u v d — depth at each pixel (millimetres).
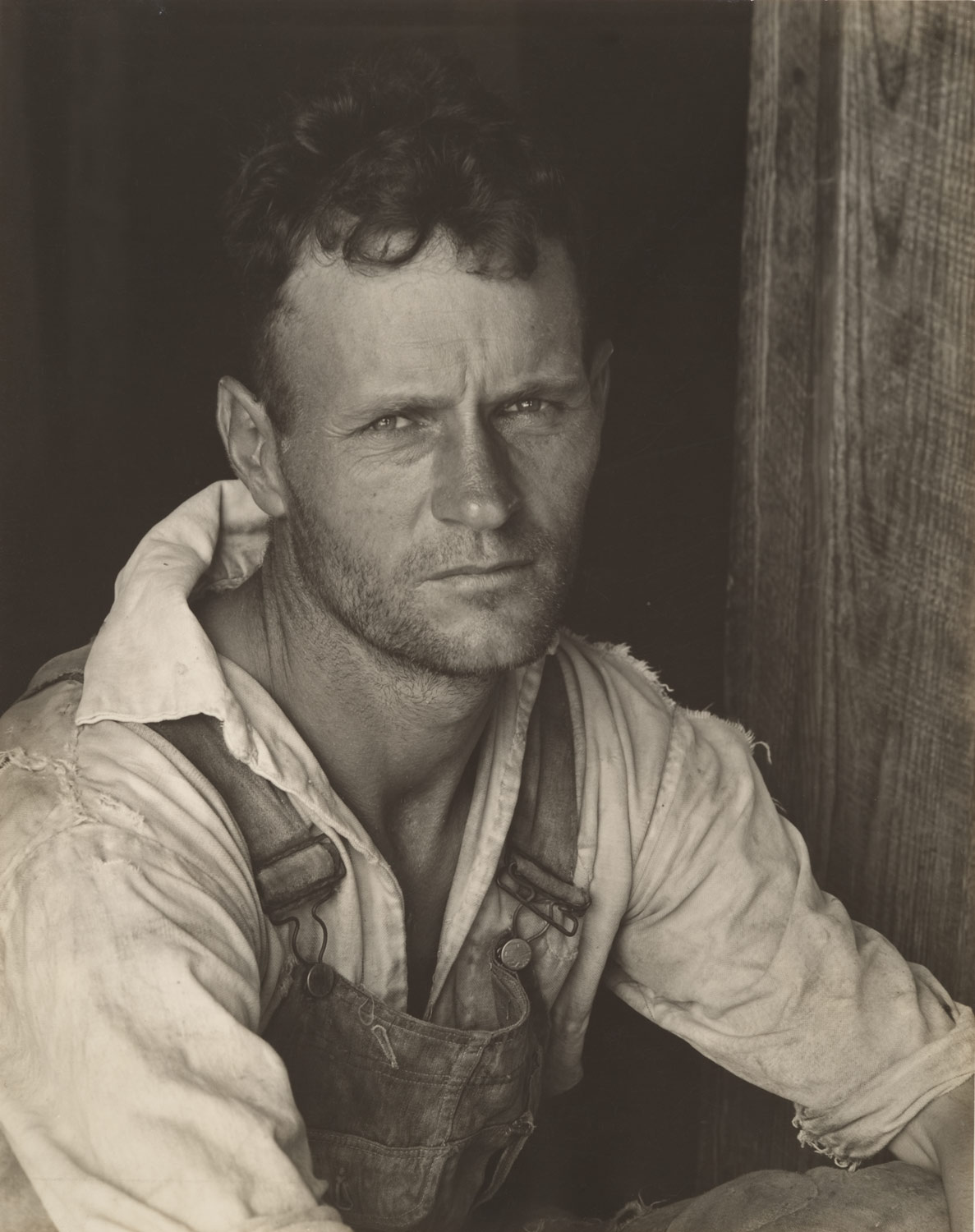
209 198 1466
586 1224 1429
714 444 1717
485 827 1104
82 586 1514
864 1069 1134
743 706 1591
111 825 890
